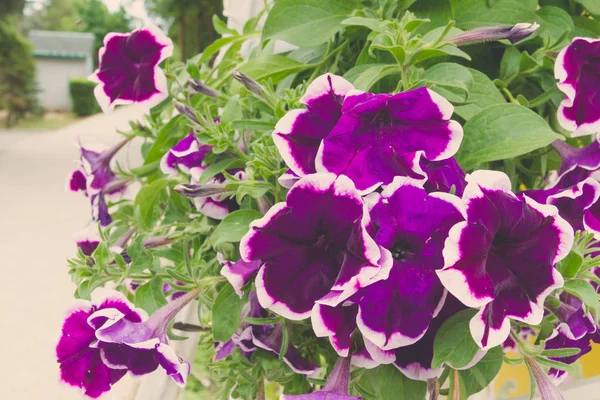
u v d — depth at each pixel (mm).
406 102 395
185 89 567
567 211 447
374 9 562
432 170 406
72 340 420
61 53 15859
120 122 10633
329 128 412
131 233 580
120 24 16906
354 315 390
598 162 479
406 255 388
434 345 393
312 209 384
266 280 393
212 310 459
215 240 441
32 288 2645
